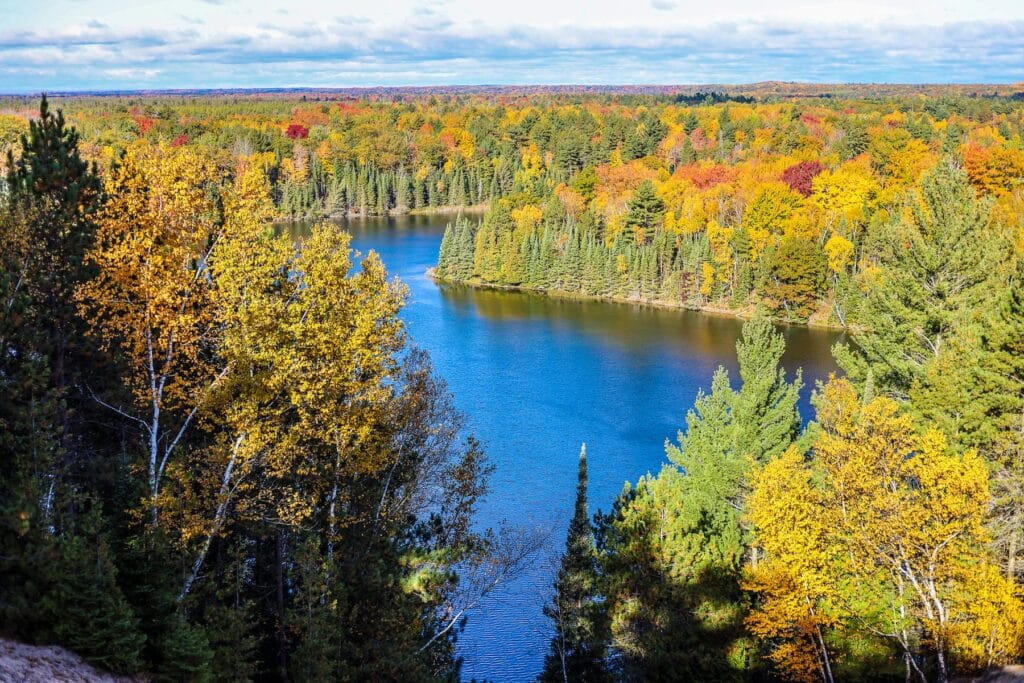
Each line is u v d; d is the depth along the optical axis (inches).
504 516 2079.2
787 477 1137.4
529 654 1539.1
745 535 1449.3
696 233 5393.7
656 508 1296.8
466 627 1622.8
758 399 1577.3
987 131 7657.5
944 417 1402.6
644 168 7431.1
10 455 906.1
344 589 1038.4
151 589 850.8
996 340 1376.7
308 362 1050.7
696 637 1195.3
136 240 998.4
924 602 1043.3
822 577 1067.9
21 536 800.3
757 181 6003.9
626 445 2610.7
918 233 1822.1
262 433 1023.0
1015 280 1411.2
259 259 1054.4
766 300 4384.8
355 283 1175.0
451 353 3688.5
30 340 948.6
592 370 3427.7
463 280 5423.2
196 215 1056.8
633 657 1251.8
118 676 778.8
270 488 1060.5
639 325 4279.0
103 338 1030.4
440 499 1397.6
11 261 984.3
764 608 1108.5
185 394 1029.2
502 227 5802.2
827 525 1087.0
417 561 1299.2
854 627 1113.4
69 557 795.4
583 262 5182.1
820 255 4237.2
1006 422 1285.7
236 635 923.4
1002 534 1152.8
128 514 976.9
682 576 1243.2
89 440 1136.8
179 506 954.1
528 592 1728.6
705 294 4707.2
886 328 1802.4
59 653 762.8
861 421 1192.2
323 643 955.3
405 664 1077.1
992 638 975.0
